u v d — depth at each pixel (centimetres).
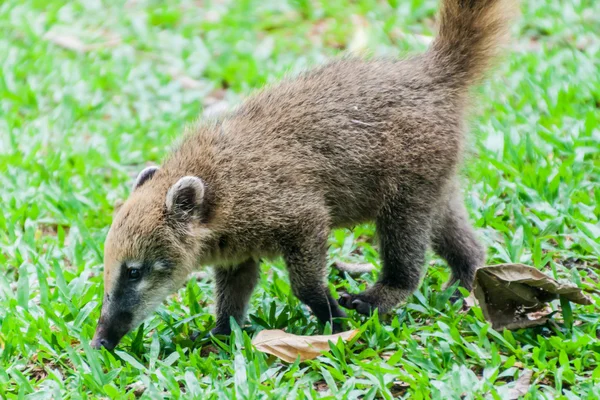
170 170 1029
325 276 1012
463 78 1095
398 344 935
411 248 1053
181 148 1055
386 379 864
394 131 1032
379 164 1034
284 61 1681
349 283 1116
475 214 1199
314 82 1069
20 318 1028
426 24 1747
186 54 1739
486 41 1102
